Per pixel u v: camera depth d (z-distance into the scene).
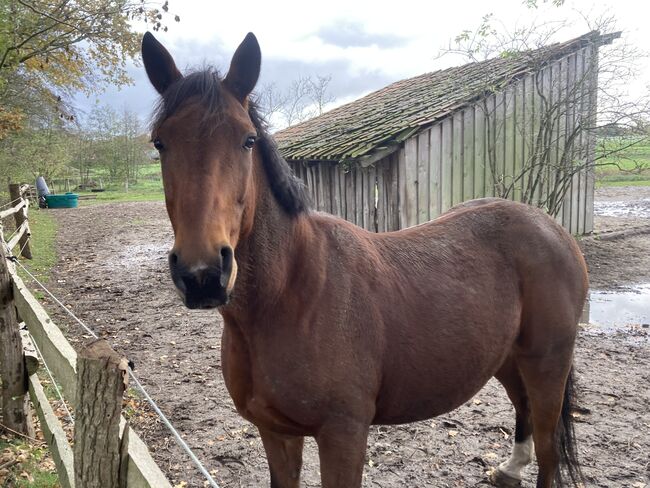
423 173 8.38
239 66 1.86
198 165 1.64
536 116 9.69
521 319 2.58
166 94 1.79
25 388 3.57
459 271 2.37
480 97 8.84
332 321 1.92
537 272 2.56
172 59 1.97
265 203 1.88
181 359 5.23
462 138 8.81
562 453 2.68
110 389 1.57
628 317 6.17
